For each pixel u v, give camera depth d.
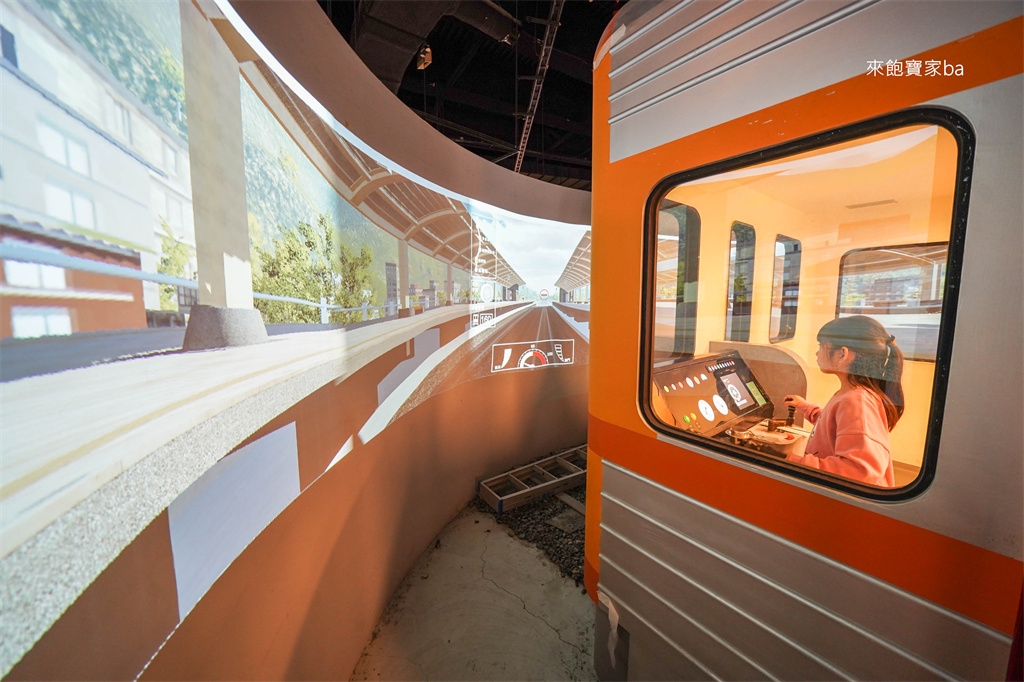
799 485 1.11
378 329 2.07
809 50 1.00
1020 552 0.77
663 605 1.50
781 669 1.18
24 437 0.47
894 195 1.58
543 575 2.66
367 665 1.97
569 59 4.19
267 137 1.17
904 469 1.25
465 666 1.99
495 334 3.67
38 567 0.49
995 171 0.76
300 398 1.36
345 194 1.72
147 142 0.69
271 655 1.23
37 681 0.50
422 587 2.52
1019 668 0.73
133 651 0.68
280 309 1.22
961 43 0.78
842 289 1.85
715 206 1.80
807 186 1.77
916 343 1.51
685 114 1.29
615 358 1.62
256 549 1.12
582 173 7.43
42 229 0.49
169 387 0.74
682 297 1.79
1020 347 0.75
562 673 1.96
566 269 4.38
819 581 1.09
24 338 0.47
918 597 0.92
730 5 1.14
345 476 1.77
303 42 1.43
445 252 2.88
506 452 4.00
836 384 1.90
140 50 0.68
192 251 0.82
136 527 0.67
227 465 0.95
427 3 2.49
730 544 1.29
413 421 2.60
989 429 0.79
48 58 0.51
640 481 1.56
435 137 2.69
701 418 1.67
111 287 0.60
